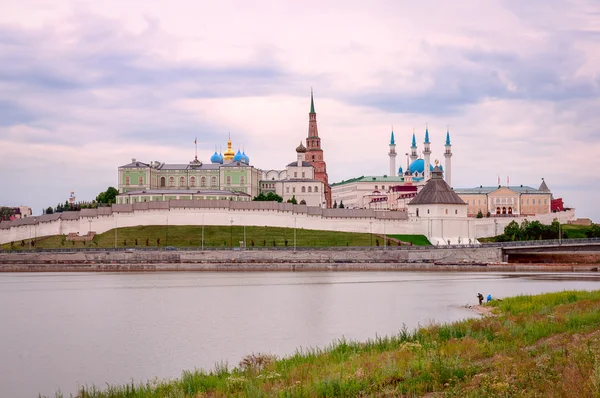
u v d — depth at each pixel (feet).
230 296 433.89
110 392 193.88
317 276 597.11
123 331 308.40
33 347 275.18
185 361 245.24
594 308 262.06
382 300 405.59
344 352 212.64
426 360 178.19
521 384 149.18
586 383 139.03
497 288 471.21
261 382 176.14
